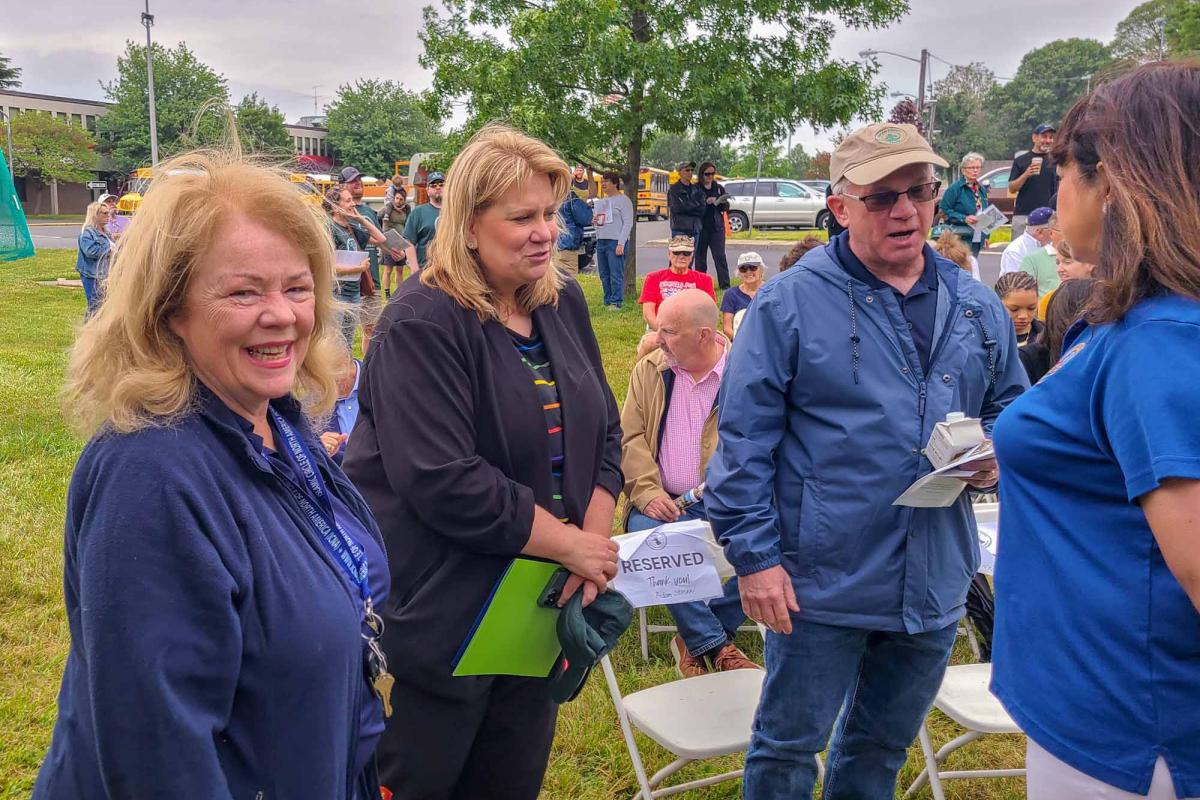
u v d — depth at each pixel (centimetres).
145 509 124
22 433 691
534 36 1252
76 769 129
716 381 411
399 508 216
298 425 167
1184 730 142
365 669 159
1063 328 336
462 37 1338
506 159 210
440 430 207
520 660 219
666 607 451
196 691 126
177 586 125
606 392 246
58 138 6062
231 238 136
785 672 239
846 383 227
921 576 230
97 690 121
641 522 413
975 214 1238
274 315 139
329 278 158
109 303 137
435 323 210
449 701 218
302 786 137
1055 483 155
